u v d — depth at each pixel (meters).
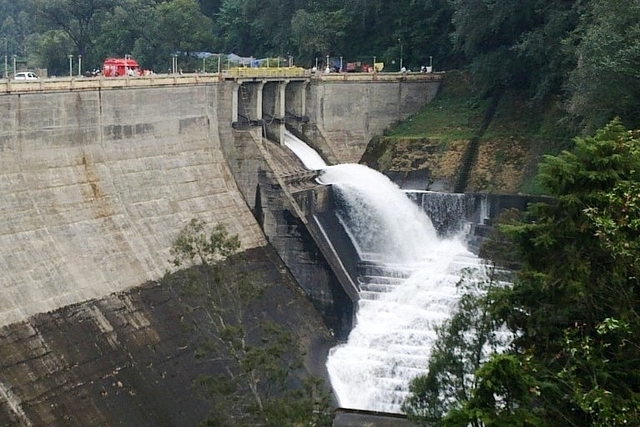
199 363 60.47
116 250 65.12
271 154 87.94
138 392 55.62
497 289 44.72
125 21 153.62
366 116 104.62
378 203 85.31
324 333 76.19
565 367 37.38
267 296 73.81
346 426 61.16
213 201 79.19
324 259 78.75
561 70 92.06
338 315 77.94
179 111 79.00
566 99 90.69
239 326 51.91
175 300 64.38
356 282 81.56
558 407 36.72
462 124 100.69
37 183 62.56
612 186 40.22
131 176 71.62
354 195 85.69
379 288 80.50
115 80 70.81
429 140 97.81
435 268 80.38
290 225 80.50
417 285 78.69
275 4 146.75
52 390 51.62
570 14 91.06
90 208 65.88
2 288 54.84
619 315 37.03
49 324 55.53
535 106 97.44
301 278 79.81
